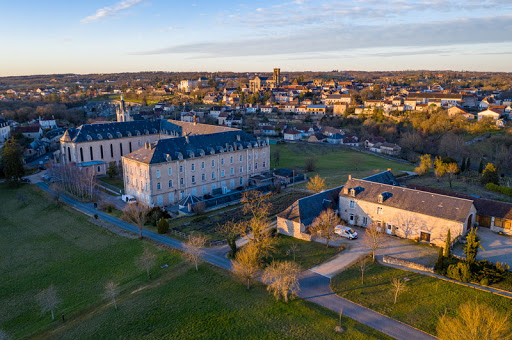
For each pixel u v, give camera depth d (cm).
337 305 5384
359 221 8375
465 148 17638
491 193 10475
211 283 6266
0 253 8675
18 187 13375
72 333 5325
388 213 7844
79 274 7400
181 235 8525
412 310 5144
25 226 10206
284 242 7738
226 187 12625
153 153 10856
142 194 11112
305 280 6103
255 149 13362
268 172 13712
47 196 12125
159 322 5266
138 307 5703
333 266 6525
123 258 7744
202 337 4878
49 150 19675
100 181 13850
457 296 5322
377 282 5891
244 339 4797
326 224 7294
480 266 5678
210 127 14375
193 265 6956
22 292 6956
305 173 14238
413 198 7656
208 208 10312
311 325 4959
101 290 6650
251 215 9719
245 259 5969
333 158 17688
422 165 13388
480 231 7469
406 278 5909
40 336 5444
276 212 9819
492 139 18775
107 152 15000
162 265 7162
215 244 7888
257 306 5478
